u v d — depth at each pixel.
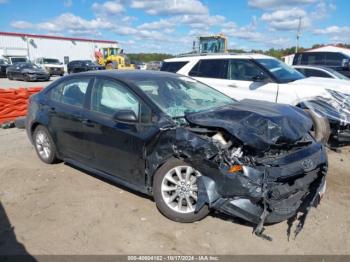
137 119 3.97
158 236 3.53
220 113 3.92
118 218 3.86
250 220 3.30
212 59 8.42
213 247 3.36
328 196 4.52
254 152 3.41
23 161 5.79
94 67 32.66
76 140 4.83
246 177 3.25
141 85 4.34
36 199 4.35
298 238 3.53
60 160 5.66
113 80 4.50
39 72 25.14
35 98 5.70
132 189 4.38
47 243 3.42
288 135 3.60
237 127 3.54
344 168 5.59
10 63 31.16
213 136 3.67
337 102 6.38
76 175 5.11
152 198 4.33
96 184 4.78
